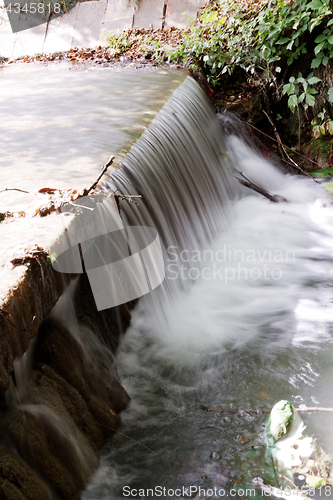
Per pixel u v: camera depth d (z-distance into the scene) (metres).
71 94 6.50
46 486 2.40
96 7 10.06
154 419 3.40
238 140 7.73
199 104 7.09
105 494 2.81
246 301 4.91
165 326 4.40
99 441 3.05
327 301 4.87
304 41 7.90
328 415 3.36
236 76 8.50
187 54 8.25
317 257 5.79
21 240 2.74
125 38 9.21
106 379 3.33
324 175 7.77
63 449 2.66
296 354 4.04
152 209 4.40
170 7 9.62
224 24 8.45
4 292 2.29
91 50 9.34
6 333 2.20
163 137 5.25
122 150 4.40
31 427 2.50
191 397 3.63
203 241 5.58
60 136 4.80
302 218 6.68
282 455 3.04
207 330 4.41
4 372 2.15
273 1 7.71
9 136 4.86
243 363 3.96
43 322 2.98
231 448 3.15
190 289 5.07
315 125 8.05
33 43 9.96
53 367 2.94
